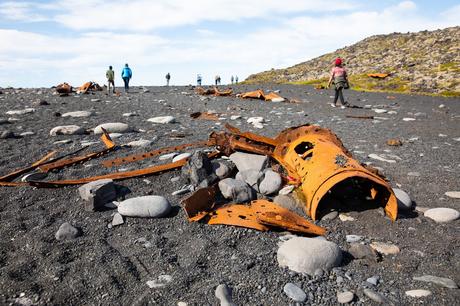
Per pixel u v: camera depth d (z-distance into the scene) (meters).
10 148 7.50
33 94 18.97
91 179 5.56
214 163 5.84
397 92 26.72
